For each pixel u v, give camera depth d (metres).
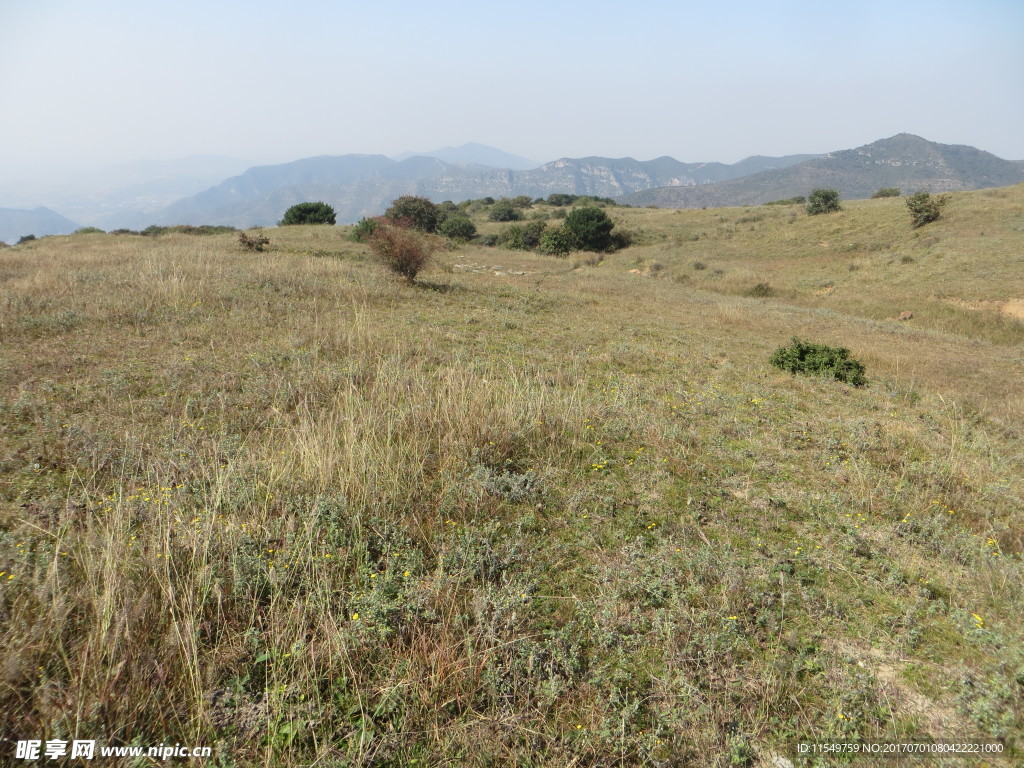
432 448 5.63
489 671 2.97
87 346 8.02
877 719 2.93
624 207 61.88
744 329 15.09
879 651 3.40
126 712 2.60
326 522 4.14
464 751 2.63
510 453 5.70
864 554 4.38
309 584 3.41
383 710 2.78
